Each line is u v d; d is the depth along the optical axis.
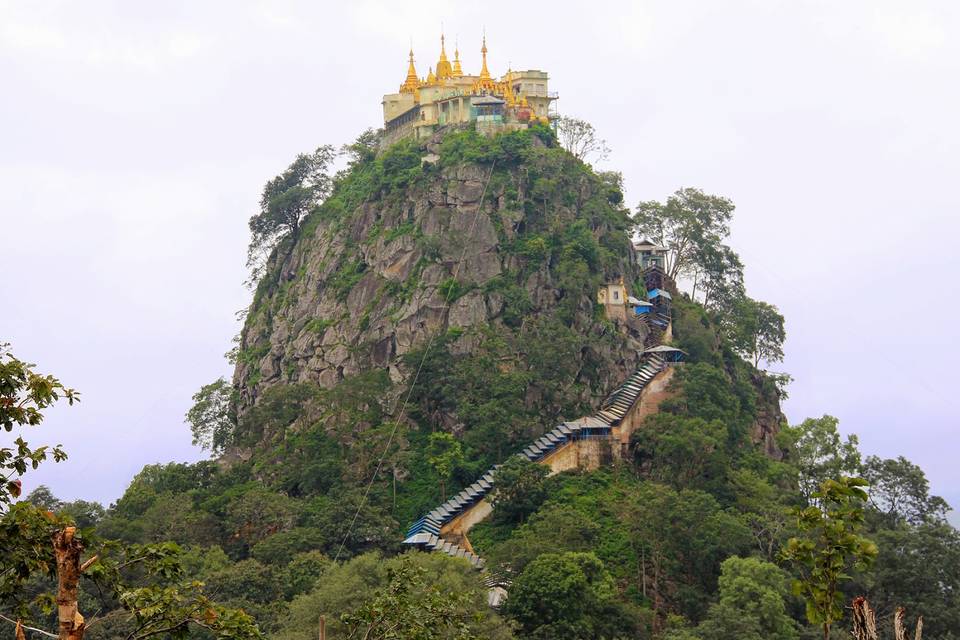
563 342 196.25
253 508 177.00
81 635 42.94
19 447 53.00
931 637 145.75
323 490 185.25
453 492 181.50
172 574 54.19
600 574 151.38
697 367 198.75
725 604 144.12
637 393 193.12
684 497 165.00
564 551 154.50
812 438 186.50
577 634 138.88
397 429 190.62
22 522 51.56
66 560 43.03
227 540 175.62
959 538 158.00
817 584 55.34
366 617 70.19
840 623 148.25
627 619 146.88
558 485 179.38
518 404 188.88
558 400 193.12
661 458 182.25
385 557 167.50
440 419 194.88
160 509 179.50
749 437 199.38
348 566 135.38
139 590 52.22
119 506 190.25
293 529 170.12
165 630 52.78
